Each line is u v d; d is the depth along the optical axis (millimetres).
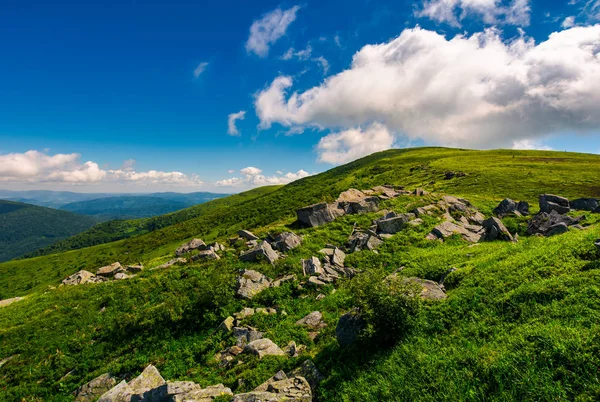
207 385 14367
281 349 16516
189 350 18984
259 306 22938
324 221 41250
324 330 17469
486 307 12992
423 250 29281
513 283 13977
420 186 95812
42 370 20125
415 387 9875
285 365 14258
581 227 28906
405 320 12945
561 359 8648
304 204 131500
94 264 149625
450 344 11367
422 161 172625
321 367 13352
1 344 23562
